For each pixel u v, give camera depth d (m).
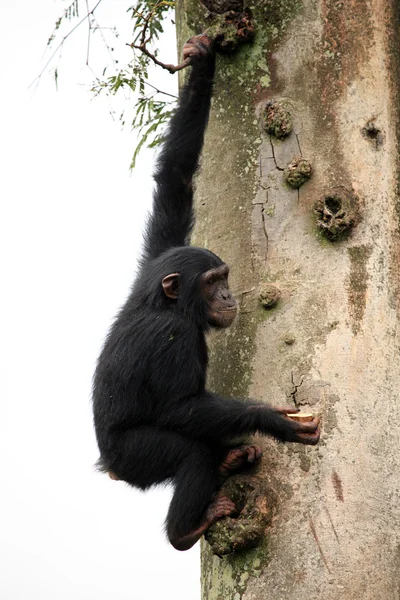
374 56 11.59
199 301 11.73
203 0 11.98
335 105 11.37
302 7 11.68
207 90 12.23
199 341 11.85
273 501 10.20
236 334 11.15
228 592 10.17
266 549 10.08
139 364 11.78
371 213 11.05
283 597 9.84
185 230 13.45
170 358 11.64
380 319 10.74
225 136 11.85
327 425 10.34
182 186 13.39
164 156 13.32
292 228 11.12
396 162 11.45
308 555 9.93
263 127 11.54
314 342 10.64
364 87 11.45
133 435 11.69
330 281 10.81
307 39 11.60
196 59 11.96
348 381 10.48
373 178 11.18
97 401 12.17
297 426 10.02
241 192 11.54
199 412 11.09
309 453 10.27
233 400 10.77
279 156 11.38
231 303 11.27
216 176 11.88
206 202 12.02
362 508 10.06
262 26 11.78
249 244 11.33
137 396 11.75
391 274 10.97
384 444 10.35
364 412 10.39
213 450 11.10
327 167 11.18
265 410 10.37
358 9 11.68
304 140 11.31
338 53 11.52
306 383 10.52
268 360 10.80
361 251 10.91
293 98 11.48
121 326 12.38
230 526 10.16
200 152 12.99
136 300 12.55
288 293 10.89
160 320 11.96
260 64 11.75
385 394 10.52
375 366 10.57
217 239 11.73
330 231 10.88
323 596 9.77
